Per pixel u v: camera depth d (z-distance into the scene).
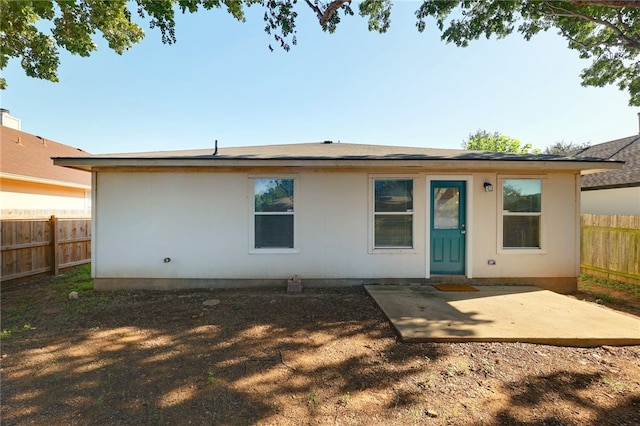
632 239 6.70
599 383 2.77
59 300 5.49
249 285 6.30
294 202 6.30
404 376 2.89
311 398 2.54
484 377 2.87
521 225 6.43
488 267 6.37
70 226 8.27
